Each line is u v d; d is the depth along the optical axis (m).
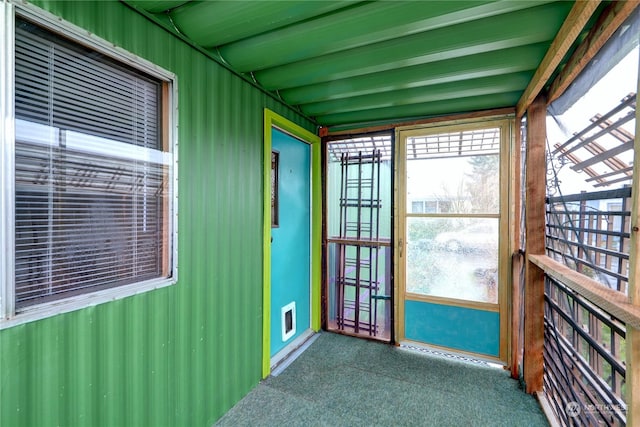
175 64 1.49
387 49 1.64
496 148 2.46
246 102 2.03
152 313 1.41
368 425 1.74
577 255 1.54
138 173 1.36
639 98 0.90
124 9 1.26
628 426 0.91
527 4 1.24
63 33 1.06
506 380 2.22
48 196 1.05
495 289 2.48
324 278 3.17
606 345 1.26
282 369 2.37
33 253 1.01
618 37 1.15
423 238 2.72
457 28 1.47
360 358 2.56
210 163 1.73
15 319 0.96
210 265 1.74
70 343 1.11
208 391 1.74
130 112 1.32
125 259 1.31
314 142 3.06
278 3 1.27
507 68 1.72
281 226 2.65
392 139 2.82
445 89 2.11
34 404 1.01
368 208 3.10
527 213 2.02
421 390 2.09
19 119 0.97
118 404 1.27
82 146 1.15
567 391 1.62
